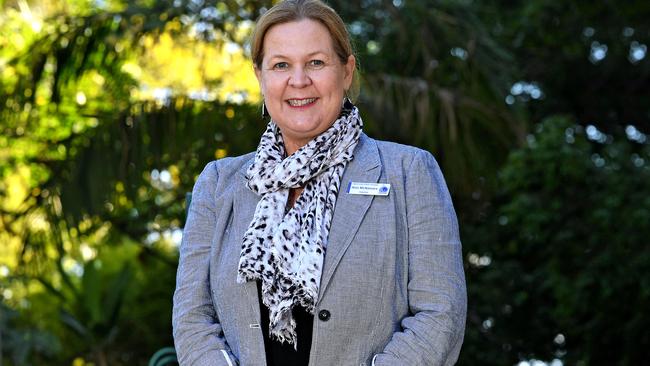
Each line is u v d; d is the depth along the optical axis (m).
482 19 13.00
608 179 10.95
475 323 11.91
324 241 2.93
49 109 10.77
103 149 9.56
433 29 10.66
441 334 2.87
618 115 14.50
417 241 2.97
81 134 9.80
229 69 9.88
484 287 11.87
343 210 2.96
